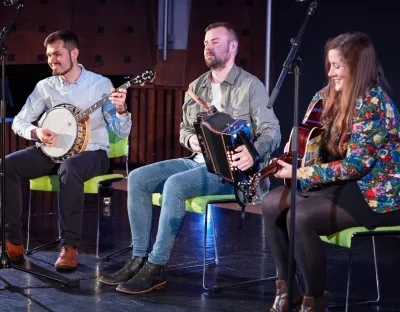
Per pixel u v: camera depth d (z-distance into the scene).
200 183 3.28
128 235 4.47
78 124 3.77
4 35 3.23
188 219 4.90
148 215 3.39
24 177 3.78
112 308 3.04
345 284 3.44
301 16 5.87
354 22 5.62
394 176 2.71
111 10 6.91
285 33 5.99
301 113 5.99
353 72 2.67
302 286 3.08
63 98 3.92
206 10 6.52
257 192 3.04
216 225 4.74
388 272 3.64
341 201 2.73
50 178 3.85
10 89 5.68
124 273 3.37
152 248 3.42
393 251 4.06
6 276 3.48
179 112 6.80
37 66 5.64
